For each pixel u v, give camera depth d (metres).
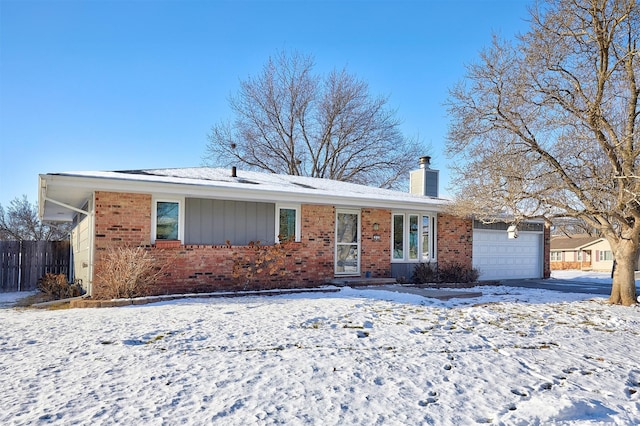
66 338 6.41
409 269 15.41
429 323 8.13
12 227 33.97
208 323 7.52
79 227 14.25
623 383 5.16
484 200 12.09
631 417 4.18
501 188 11.87
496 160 12.01
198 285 11.66
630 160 10.89
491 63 12.25
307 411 4.05
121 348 5.91
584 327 8.45
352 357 5.79
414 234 15.61
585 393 4.78
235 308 9.07
